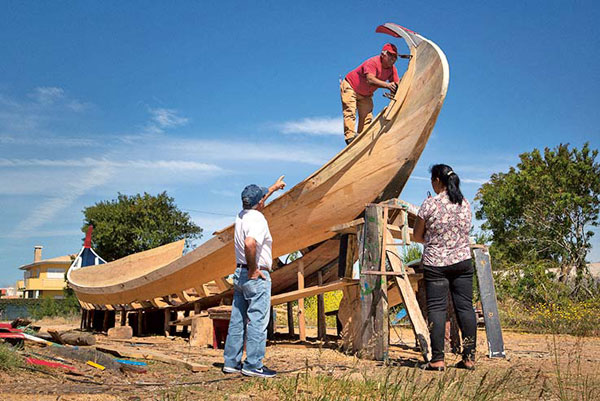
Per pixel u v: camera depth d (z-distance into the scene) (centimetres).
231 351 462
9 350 458
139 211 2986
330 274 797
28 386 382
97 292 1112
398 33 634
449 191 496
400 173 607
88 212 2984
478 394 330
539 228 1576
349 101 700
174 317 1122
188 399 347
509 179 1702
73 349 541
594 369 490
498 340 586
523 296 1369
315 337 907
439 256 485
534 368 496
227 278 893
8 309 2366
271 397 348
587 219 1515
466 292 488
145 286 955
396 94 602
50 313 2286
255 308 443
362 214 649
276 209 697
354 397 342
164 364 536
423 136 581
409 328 1102
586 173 1562
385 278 560
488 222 1702
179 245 1121
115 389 384
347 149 628
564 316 1060
